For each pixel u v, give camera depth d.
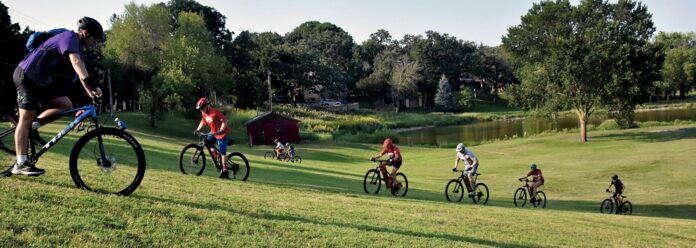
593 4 55.31
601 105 51.12
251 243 5.70
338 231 6.95
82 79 5.84
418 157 44.56
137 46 66.69
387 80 123.00
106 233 5.22
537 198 21.09
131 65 67.69
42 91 5.97
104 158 6.75
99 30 6.13
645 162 33.88
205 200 7.99
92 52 73.94
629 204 21.39
